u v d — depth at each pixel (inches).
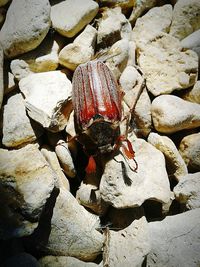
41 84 2.5
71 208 2.3
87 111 2.4
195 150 2.4
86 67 2.5
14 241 2.2
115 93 2.5
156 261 2.1
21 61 2.6
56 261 2.2
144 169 2.4
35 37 2.5
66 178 2.5
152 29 2.8
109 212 2.4
